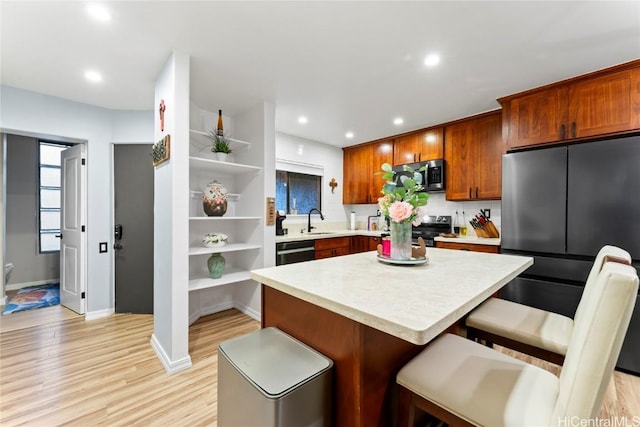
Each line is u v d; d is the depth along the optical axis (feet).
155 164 7.34
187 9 5.05
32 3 4.84
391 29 5.65
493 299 5.66
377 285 3.83
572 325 4.42
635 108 6.64
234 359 3.47
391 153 13.55
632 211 6.34
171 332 6.39
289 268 4.99
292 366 3.32
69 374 6.27
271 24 5.50
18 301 11.48
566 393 2.32
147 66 7.06
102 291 9.92
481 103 9.43
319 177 15.03
